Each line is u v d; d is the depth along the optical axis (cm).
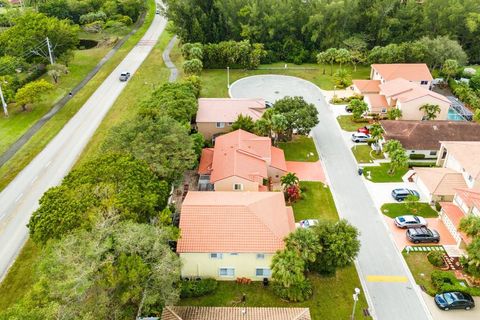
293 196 5497
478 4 10419
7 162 6188
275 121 6359
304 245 4022
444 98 7344
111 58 10331
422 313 4062
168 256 3628
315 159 6488
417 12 10531
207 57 9850
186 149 5172
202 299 4153
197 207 4406
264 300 4144
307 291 4153
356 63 10344
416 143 6469
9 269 4425
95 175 4366
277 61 10519
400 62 9700
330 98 8500
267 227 4269
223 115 6888
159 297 3697
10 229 4953
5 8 13050
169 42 11362
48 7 11619
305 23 10531
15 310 3095
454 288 4194
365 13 10462
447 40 9562
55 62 9294
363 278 4431
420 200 5559
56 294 3189
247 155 5750
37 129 7100
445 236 4969
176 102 6319
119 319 3559
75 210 3897
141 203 4141
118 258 3534
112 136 5212
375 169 6244
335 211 5391
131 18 12656
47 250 3653
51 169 6038
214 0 10394
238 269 4291
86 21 11781
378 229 5106
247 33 10244
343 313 4028
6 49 8662
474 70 9531
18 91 7588
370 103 7781
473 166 5409
